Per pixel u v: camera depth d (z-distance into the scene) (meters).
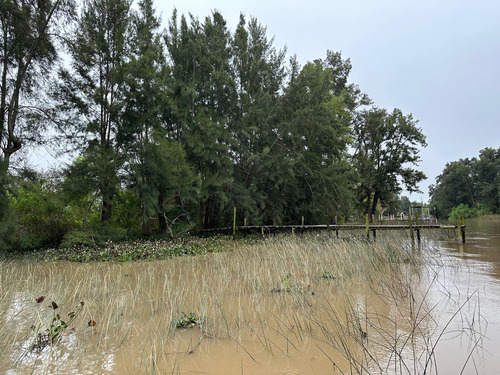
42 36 16.67
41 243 16.64
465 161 85.06
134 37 19.53
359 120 42.12
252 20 25.55
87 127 18.00
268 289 7.37
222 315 5.55
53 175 16.73
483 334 4.55
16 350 4.25
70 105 18.23
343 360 3.90
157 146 18.02
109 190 17.64
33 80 17.27
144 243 16.61
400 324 5.02
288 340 4.52
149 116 18.77
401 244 13.28
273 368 3.72
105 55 18.78
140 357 4.05
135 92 18.56
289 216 25.94
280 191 24.44
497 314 5.38
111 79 18.31
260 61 24.16
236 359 3.97
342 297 6.59
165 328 5.05
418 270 9.25
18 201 15.98
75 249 14.83
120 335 4.78
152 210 17.80
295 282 7.16
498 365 3.65
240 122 22.83
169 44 22.39
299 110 22.84
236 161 23.45
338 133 28.20
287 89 23.73
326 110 23.66
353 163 40.56
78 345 4.42
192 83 21.22
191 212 23.38
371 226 16.89
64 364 3.89
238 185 21.88
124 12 19.16
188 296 6.78
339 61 38.59
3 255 13.66
